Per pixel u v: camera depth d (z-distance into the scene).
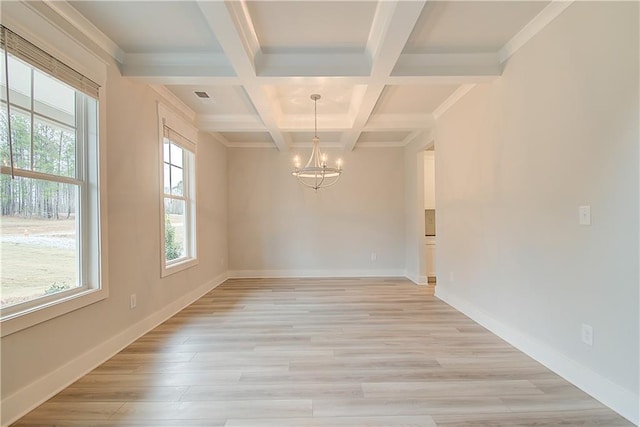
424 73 2.89
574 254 2.12
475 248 3.43
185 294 4.14
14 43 1.78
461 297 3.80
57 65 2.09
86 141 2.45
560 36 2.21
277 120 4.19
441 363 2.46
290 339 2.96
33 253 2.02
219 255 5.61
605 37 1.88
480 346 2.78
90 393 2.05
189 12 2.26
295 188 6.18
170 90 3.60
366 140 6.02
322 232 6.20
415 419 1.78
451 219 4.02
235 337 3.02
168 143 3.87
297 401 1.96
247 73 2.80
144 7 2.20
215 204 5.43
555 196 2.28
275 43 2.70
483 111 3.21
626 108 1.76
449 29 2.49
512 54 2.73
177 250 4.19
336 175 4.84
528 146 2.55
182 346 2.81
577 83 2.07
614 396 1.84
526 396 2.00
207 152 5.07
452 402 1.94
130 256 2.91
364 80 2.96
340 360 2.51
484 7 2.22
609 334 1.87
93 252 2.47
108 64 2.62
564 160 2.19
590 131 1.98
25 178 1.96
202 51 2.81
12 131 1.86
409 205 5.95
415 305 4.10
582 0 2.03
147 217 3.21
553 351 2.32
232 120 4.50
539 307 2.46
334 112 4.40
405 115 4.44
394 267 6.22
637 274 1.71
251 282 5.66
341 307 4.02
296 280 5.82
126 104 2.88
